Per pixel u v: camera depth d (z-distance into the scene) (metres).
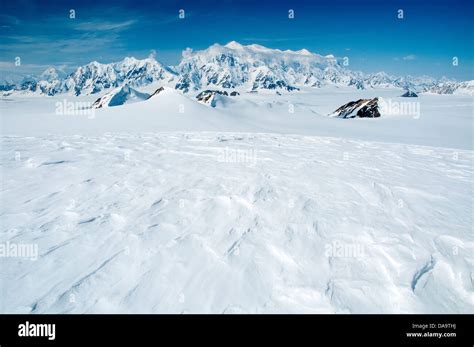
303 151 13.89
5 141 15.70
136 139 17.08
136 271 4.54
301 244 5.24
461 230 5.76
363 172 9.92
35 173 9.44
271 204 6.93
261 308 3.88
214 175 9.35
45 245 5.21
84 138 17.31
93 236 5.52
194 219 6.19
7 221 6.09
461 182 8.90
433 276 4.44
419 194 7.76
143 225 5.93
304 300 4.00
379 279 4.38
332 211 6.58
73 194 7.63
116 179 8.88
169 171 9.82
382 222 6.09
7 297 4.04
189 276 4.43
